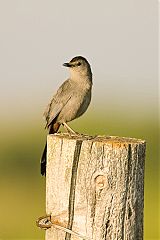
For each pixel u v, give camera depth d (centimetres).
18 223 2356
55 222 991
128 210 966
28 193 2902
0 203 2692
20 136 3806
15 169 3353
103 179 958
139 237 985
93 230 961
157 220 2411
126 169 962
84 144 968
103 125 3816
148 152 3494
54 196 993
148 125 3894
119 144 960
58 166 988
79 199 968
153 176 3222
